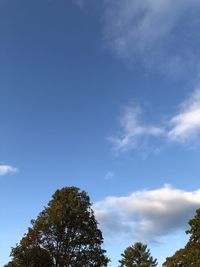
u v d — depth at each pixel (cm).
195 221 4666
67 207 4125
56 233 4078
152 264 10000
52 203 4278
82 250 4091
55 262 4009
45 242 4072
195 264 4538
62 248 4053
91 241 4119
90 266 4041
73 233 4097
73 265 3991
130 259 10081
